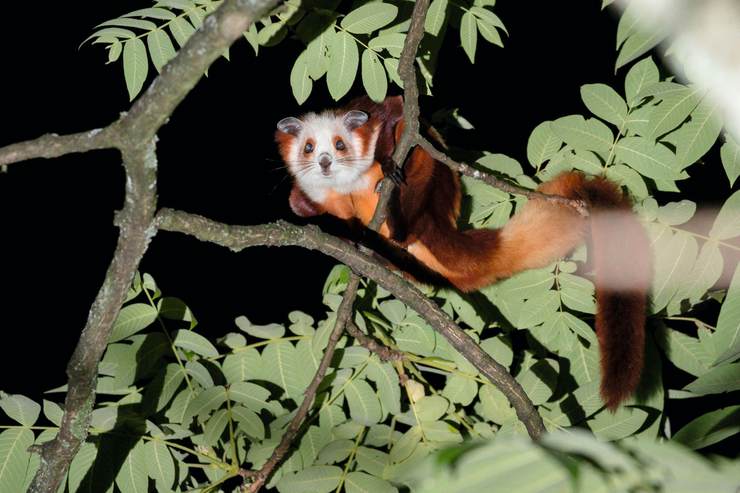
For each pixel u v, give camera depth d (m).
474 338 6.89
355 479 5.76
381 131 8.60
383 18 6.36
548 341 6.59
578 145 6.92
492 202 7.59
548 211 7.22
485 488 1.58
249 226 4.86
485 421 7.05
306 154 8.94
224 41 3.36
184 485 7.16
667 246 6.37
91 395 4.91
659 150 6.71
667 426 7.00
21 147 3.73
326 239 5.32
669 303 6.88
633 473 1.67
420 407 6.35
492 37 6.72
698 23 2.52
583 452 1.69
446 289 7.78
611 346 6.16
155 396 6.36
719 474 1.68
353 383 6.60
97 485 6.03
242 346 6.94
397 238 7.96
